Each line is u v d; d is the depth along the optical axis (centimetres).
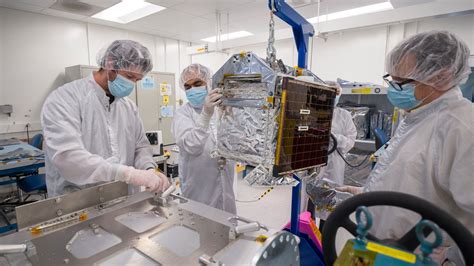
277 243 62
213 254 62
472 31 332
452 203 79
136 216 81
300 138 73
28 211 72
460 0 254
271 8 80
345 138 212
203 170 151
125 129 136
